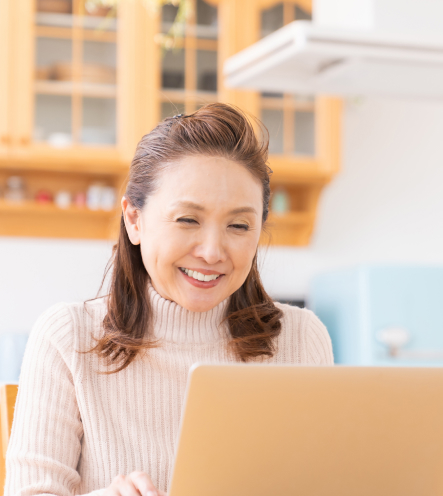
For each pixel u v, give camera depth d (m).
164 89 2.97
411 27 1.85
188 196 1.06
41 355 1.18
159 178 1.09
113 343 1.19
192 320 1.22
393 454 0.85
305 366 0.77
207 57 3.03
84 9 2.89
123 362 1.20
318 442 0.80
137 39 2.93
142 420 1.20
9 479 1.11
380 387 0.80
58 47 2.87
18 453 1.11
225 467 0.78
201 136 1.07
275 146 3.08
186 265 1.09
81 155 2.87
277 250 3.37
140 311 1.22
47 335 1.19
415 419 0.83
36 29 2.84
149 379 1.21
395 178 3.55
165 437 1.20
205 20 3.04
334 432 0.80
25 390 1.17
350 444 0.82
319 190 3.24
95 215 3.12
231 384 0.75
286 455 0.80
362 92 2.01
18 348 2.17
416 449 0.86
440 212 3.57
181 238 1.08
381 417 0.82
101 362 1.20
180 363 1.21
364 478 0.85
